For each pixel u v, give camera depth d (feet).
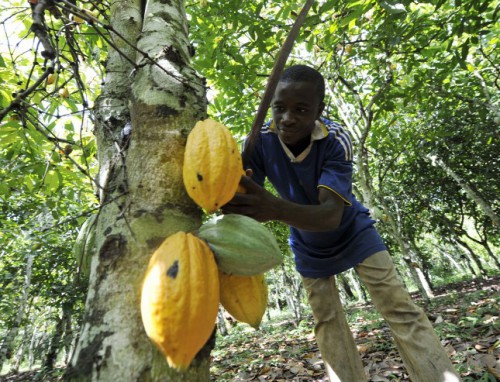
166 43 4.56
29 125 9.39
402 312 7.44
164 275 2.64
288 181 7.89
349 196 6.49
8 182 12.30
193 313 2.60
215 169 3.23
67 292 23.32
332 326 8.35
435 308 26.37
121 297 2.81
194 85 4.21
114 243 3.07
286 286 46.32
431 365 6.87
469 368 10.73
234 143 3.51
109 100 4.92
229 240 3.25
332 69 20.68
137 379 2.49
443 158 33.71
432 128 28.40
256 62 14.78
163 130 3.65
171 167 3.49
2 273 28.04
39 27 3.46
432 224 48.06
